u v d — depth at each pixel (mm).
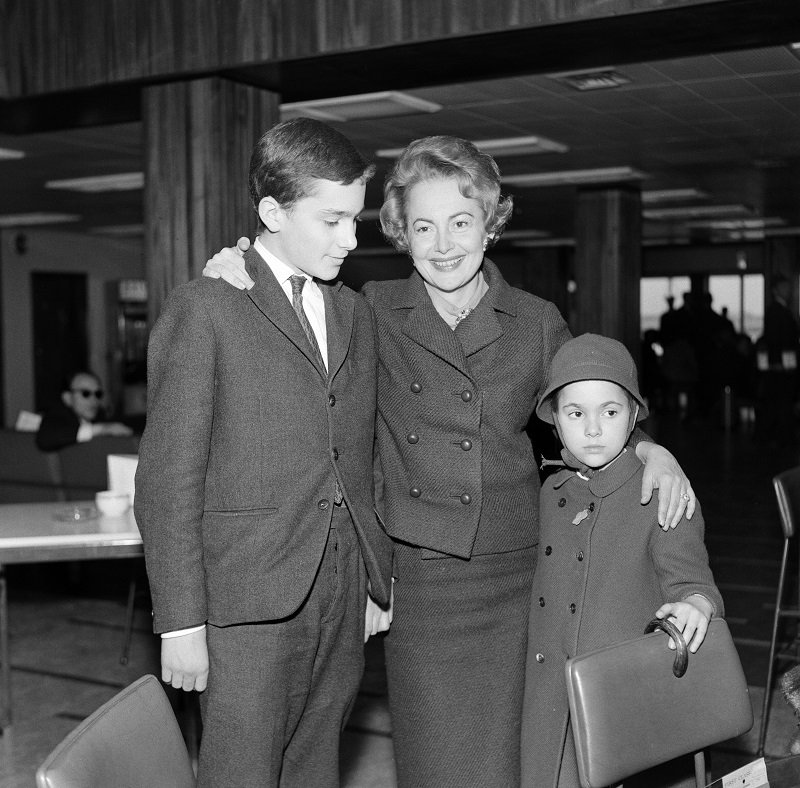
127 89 4898
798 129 8367
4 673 4051
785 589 5805
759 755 3566
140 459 1949
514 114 7641
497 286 2271
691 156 9766
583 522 2148
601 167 10469
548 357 2262
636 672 1771
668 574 2049
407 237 2193
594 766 1690
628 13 3678
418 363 2225
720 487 9883
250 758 1994
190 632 1923
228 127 4738
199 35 4535
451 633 2232
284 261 2043
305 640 2023
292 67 4504
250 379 1956
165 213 4836
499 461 2223
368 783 3434
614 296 11781
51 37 4887
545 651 2174
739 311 19453
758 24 3811
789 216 14984
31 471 6668
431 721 2248
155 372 1957
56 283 16750
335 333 2070
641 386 17984
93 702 4301
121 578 6699
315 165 1923
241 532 1955
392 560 2258
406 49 4191
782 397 13688
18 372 16156
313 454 1992
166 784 1579
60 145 8969
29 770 3592
